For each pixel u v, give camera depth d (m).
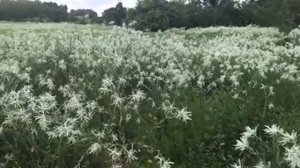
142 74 6.19
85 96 5.14
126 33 8.66
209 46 11.09
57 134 4.17
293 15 25.28
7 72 5.69
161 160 3.84
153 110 5.14
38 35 10.45
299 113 4.93
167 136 4.70
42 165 4.12
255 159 3.84
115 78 5.99
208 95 6.55
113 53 7.33
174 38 11.84
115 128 4.77
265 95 5.41
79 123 4.55
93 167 4.29
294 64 7.96
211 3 32.56
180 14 29.28
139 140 4.53
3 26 19.56
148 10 28.36
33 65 6.82
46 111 4.44
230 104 5.43
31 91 5.51
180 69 7.33
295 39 13.70
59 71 6.50
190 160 4.23
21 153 4.33
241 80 6.77
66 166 4.27
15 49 8.00
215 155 4.33
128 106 4.96
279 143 3.25
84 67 6.68
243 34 15.85
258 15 29.41
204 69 7.43
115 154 4.02
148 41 8.66
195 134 4.58
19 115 4.27
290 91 5.97
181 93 5.89
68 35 8.70
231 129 4.72
